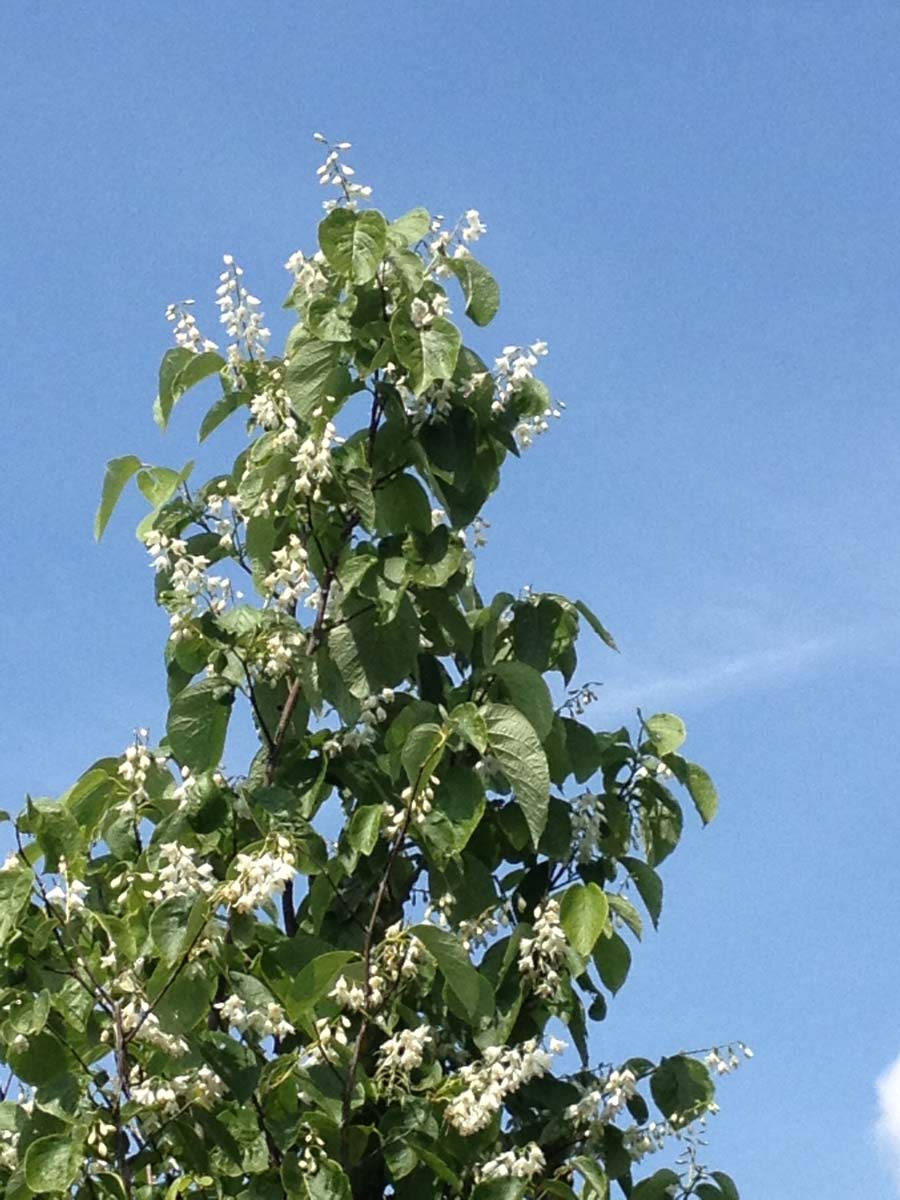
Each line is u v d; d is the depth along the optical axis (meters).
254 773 7.46
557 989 6.94
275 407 7.54
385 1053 6.83
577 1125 7.00
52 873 6.44
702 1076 7.18
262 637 7.17
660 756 7.82
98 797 7.23
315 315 7.29
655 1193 7.02
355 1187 6.91
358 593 7.36
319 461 7.17
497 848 7.69
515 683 7.25
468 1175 6.80
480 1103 6.53
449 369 7.12
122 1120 6.17
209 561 7.70
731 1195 7.06
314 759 7.43
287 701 7.53
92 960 6.44
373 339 7.37
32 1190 5.98
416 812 6.69
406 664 7.36
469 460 7.47
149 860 6.52
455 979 6.50
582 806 7.54
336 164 7.36
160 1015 6.08
